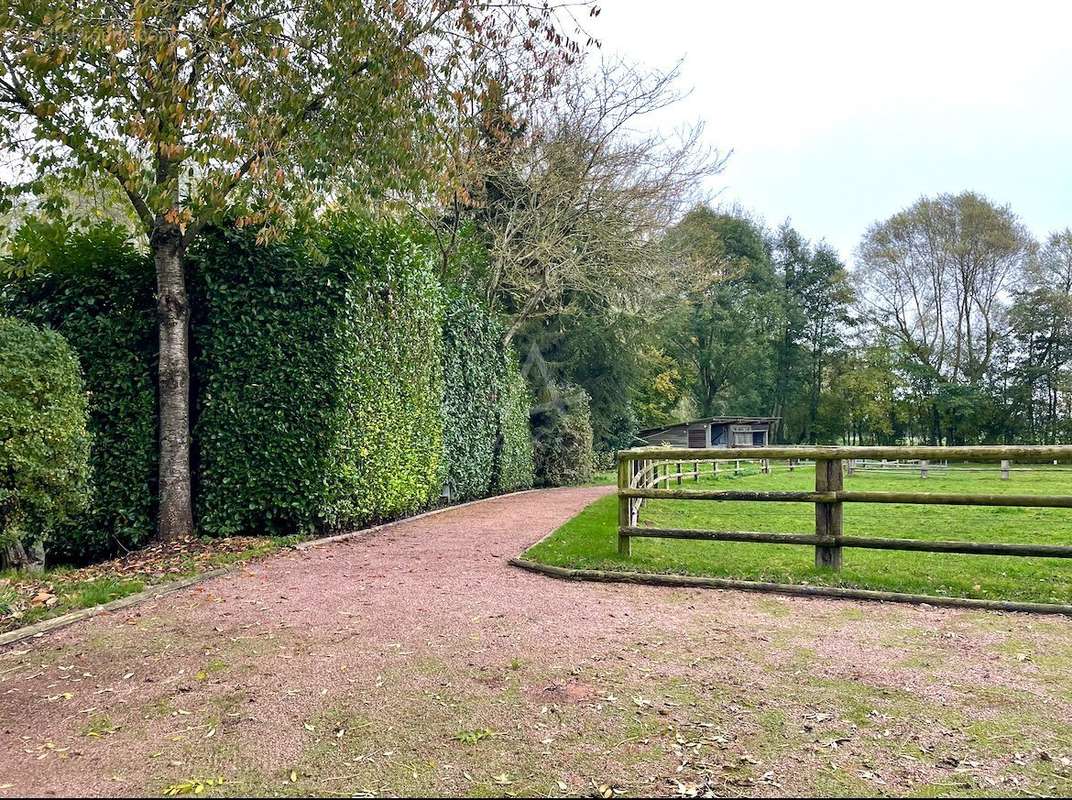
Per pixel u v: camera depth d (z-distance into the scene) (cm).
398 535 853
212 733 303
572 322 2522
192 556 690
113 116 664
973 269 3738
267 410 805
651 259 2025
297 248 816
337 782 261
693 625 451
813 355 4659
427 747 287
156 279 809
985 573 570
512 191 1855
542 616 475
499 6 785
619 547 645
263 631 448
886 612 478
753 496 592
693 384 4331
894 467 2672
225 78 670
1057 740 286
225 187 700
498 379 1576
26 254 791
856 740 288
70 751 289
